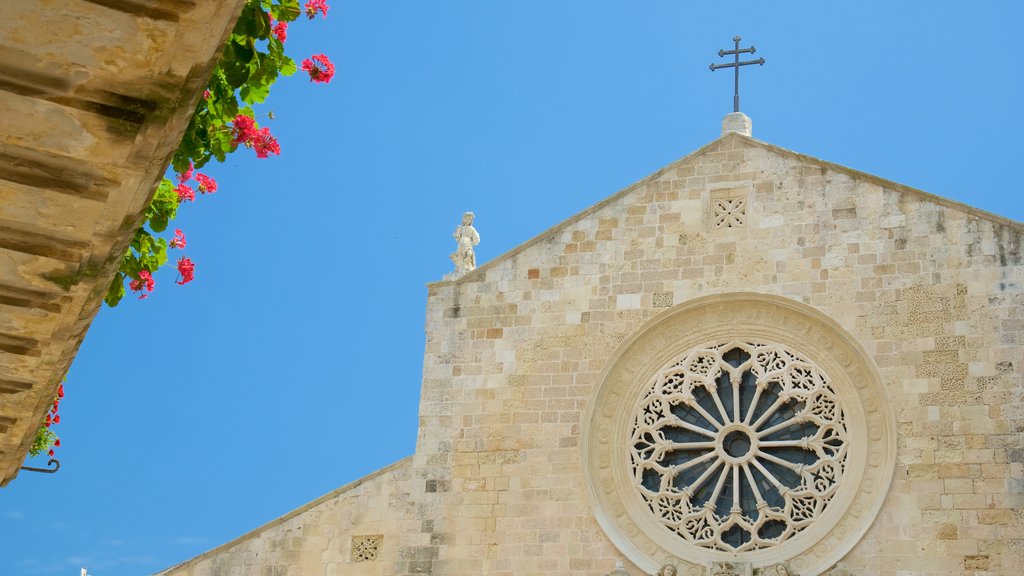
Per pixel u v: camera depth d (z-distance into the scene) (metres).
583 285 30.80
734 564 27.09
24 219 11.65
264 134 16.39
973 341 27.95
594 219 31.41
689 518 28.14
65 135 10.79
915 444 27.34
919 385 27.86
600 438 29.33
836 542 27.09
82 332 13.90
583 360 30.03
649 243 30.86
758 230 30.36
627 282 30.59
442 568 28.62
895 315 28.66
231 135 16.23
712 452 28.77
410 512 29.30
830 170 30.47
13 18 9.73
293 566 29.16
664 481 28.64
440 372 30.70
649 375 29.83
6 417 14.83
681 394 29.41
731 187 31.00
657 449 29.00
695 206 30.98
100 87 10.44
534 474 29.11
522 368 30.30
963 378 27.69
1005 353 27.67
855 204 29.97
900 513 26.83
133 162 11.13
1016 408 27.16
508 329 30.80
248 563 29.31
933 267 28.84
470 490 29.27
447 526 29.00
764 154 31.14
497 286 31.28
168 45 10.11
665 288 30.31
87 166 11.12
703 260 30.38
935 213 29.33
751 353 29.50
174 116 10.84
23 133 10.75
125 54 10.15
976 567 26.00
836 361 28.81
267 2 15.58
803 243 29.94
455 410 30.20
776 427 28.61
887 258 29.23
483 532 28.78
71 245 12.02
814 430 28.56
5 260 12.11
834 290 29.27
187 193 17.11
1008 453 26.80
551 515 28.61
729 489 28.52
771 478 28.09
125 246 12.55
